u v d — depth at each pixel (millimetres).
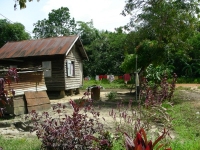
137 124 5316
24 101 10562
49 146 4211
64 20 51969
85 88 24312
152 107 5762
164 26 14359
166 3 14188
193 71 31594
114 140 5465
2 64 18906
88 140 4219
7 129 8047
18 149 5477
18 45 19516
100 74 35812
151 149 3107
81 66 21234
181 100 13555
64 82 17531
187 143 5633
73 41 18250
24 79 10672
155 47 16297
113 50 35781
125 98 15969
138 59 17094
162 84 11805
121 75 33531
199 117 8914
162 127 6867
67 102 14758
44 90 11891
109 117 9320
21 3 10078
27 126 8055
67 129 4133
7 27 36500
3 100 3764
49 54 17047
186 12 14203
